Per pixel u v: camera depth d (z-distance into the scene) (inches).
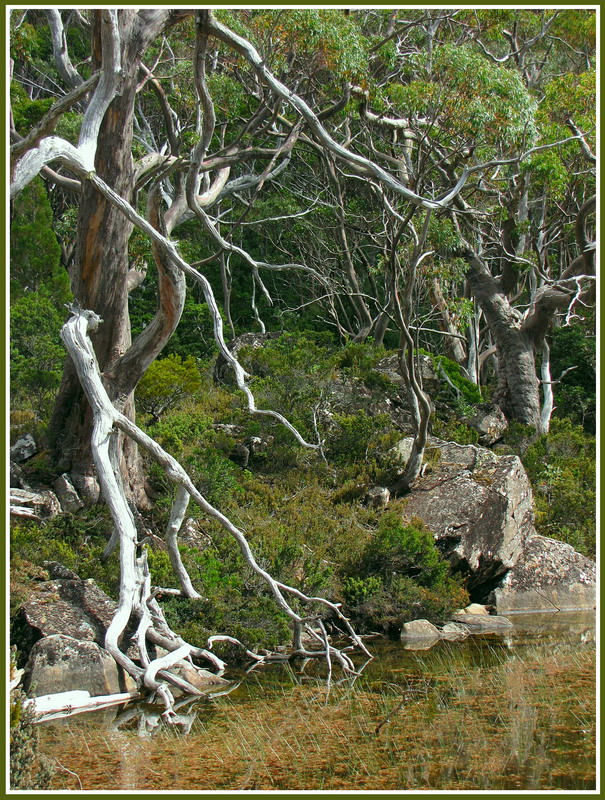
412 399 647.8
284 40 644.7
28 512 523.8
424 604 530.3
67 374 596.4
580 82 848.3
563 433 891.4
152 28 548.1
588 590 616.4
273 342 864.3
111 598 452.4
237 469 654.5
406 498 634.2
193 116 857.5
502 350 963.3
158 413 724.0
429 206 487.8
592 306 954.7
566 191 991.0
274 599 488.7
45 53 1143.6
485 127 632.4
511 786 266.1
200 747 313.9
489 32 805.9
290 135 780.0
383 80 769.6
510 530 614.9
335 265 1264.8
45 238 951.0
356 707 358.6
